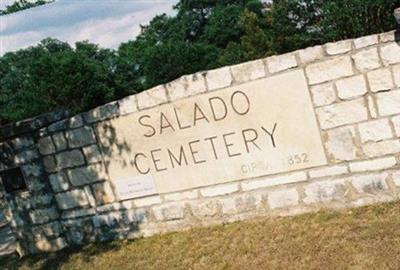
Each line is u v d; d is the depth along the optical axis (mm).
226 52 54875
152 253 7703
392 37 6449
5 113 57719
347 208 7109
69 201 9008
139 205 8484
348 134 6922
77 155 8703
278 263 6246
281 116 7199
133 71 68375
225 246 7148
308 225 6973
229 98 7418
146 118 8016
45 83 54625
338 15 34656
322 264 5898
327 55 6777
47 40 70562
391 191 6867
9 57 67438
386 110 6680
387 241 5938
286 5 45719
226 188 7812
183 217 8219
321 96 6930
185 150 7918
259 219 7648
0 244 10484
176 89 7707
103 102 56719
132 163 8328
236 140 7559
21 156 9094
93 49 68750
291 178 7375
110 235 8844
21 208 9398
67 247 9156
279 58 7004
